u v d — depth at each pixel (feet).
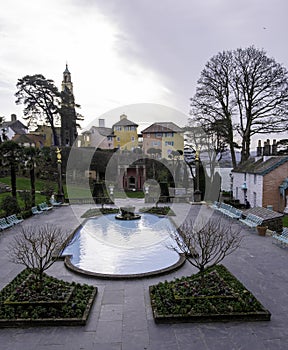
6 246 36.04
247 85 81.46
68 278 26.27
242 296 20.59
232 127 86.53
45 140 147.74
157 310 19.10
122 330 17.56
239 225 47.85
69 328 17.71
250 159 80.94
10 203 54.39
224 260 30.86
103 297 22.22
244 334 17.02
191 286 21.94
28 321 17.74
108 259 32.71
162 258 32.96
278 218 44.57
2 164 65.77
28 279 22.99
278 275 26.66
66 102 134.21
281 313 19.52
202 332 17.24
